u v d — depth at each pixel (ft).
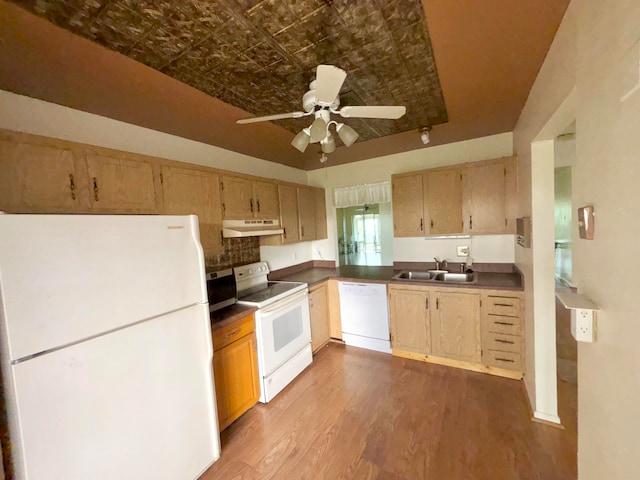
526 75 5.32
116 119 6.49
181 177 6.76
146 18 3.50
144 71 4.67
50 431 3.39
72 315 3.60
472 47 4.39
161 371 4.66
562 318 8.29
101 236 3.92
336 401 7.52
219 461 5.73
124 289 4.17
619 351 2.52
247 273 9.06
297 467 5.50
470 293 8.46
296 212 10.99
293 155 10.60
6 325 3.10
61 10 3.27
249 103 6.01
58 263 3.49
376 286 10.06
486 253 9.97
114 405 4.03
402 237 11.34
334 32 3.93
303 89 5.53
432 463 5.40
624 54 2.31
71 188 4.86
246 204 8.64
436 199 9.76
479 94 6.10
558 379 8.03
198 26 3.69
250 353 7.32
